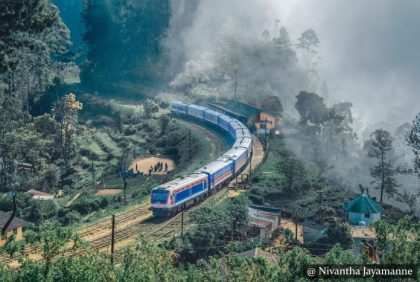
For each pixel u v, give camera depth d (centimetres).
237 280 4069
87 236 7875
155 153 15150
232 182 11062
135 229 8138
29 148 14175
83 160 14950
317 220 9381
